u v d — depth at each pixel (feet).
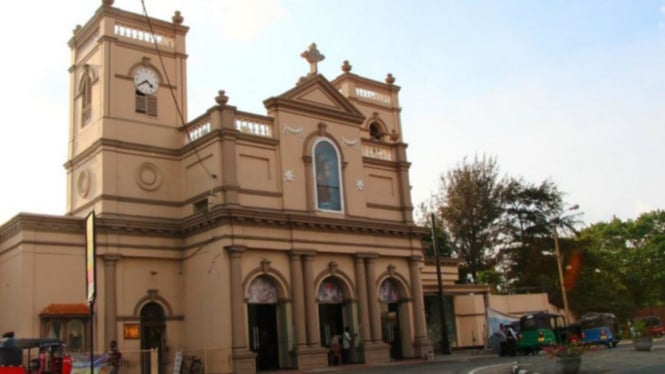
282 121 108.27
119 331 96.07
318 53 118.62
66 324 91.35
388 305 122.83
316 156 111.96
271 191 104.12
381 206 122.31
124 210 101.24
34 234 92.02
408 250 123.34
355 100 138.72
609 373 64.80
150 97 109.29
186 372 97.50
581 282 187.32
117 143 102.83
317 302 106.32
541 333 116.06
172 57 114.21
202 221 99.35
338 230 110.63
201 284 100.07
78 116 111.96
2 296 95.35
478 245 192.03
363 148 123.95
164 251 103.04
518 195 195.21
